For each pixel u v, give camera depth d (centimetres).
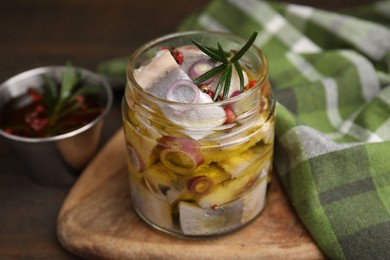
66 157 52
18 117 54
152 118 43
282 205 50
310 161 49
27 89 56
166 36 47
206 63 44
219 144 43
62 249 49
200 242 48
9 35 67
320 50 62
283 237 48
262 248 47
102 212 50
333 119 56
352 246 46
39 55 65
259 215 49
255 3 62
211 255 47
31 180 54
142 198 47
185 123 42
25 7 71
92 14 70
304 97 55
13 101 55
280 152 50
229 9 63
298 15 63
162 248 47
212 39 47
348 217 47
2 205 53
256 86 42
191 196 45
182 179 44
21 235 50
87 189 51
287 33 62
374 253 45
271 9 62
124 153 53
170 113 42
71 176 54
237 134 43
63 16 69
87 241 48
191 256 47
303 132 49
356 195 48
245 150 44
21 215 52
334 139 53
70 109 54
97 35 67
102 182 52
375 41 60
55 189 54
